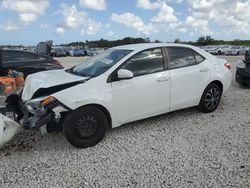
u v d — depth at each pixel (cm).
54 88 459
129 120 505
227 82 644
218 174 370
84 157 428
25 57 966
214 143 470
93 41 5953
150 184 351
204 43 7731
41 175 378
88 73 506
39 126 424
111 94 472
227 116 610
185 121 577
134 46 548
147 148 454
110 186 349
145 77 511
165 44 562
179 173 375
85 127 451
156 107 532
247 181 352
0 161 419
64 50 4666
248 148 447
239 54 4478
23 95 499
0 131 419
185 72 564
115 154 436
